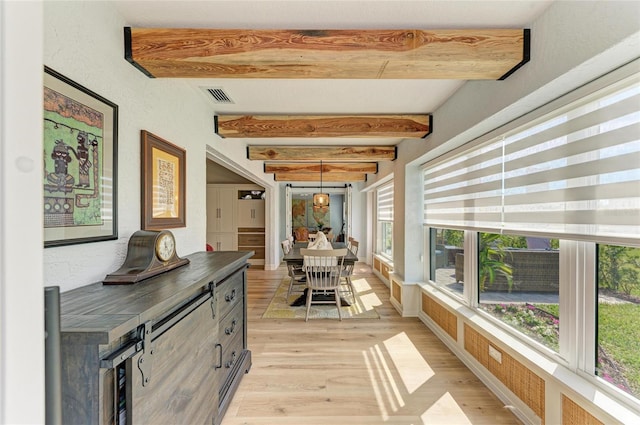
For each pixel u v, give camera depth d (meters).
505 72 1.69
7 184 0.37
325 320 3.60
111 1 1.38
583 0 1.25
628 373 1.31
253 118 2.94
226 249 7.46
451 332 2.79
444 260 3.26
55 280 1.07
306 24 1.57
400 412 1.91
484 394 2.10
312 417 1.86
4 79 0.37
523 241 2.01
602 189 1.37
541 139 1.77
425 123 2.97
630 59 1.21
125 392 0.87
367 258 7.69
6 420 0.37
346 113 2.96
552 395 1.58
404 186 3.86
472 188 2.57
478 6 1.42
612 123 1.32
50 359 0.49
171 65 1.60
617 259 1.37
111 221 1.37
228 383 1.94
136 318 0.87
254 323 3.50
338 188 9.15
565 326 1.63
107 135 1.35
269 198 7.02
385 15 1.49
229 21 1.54
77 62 1.17
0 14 0.36
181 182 2.10
